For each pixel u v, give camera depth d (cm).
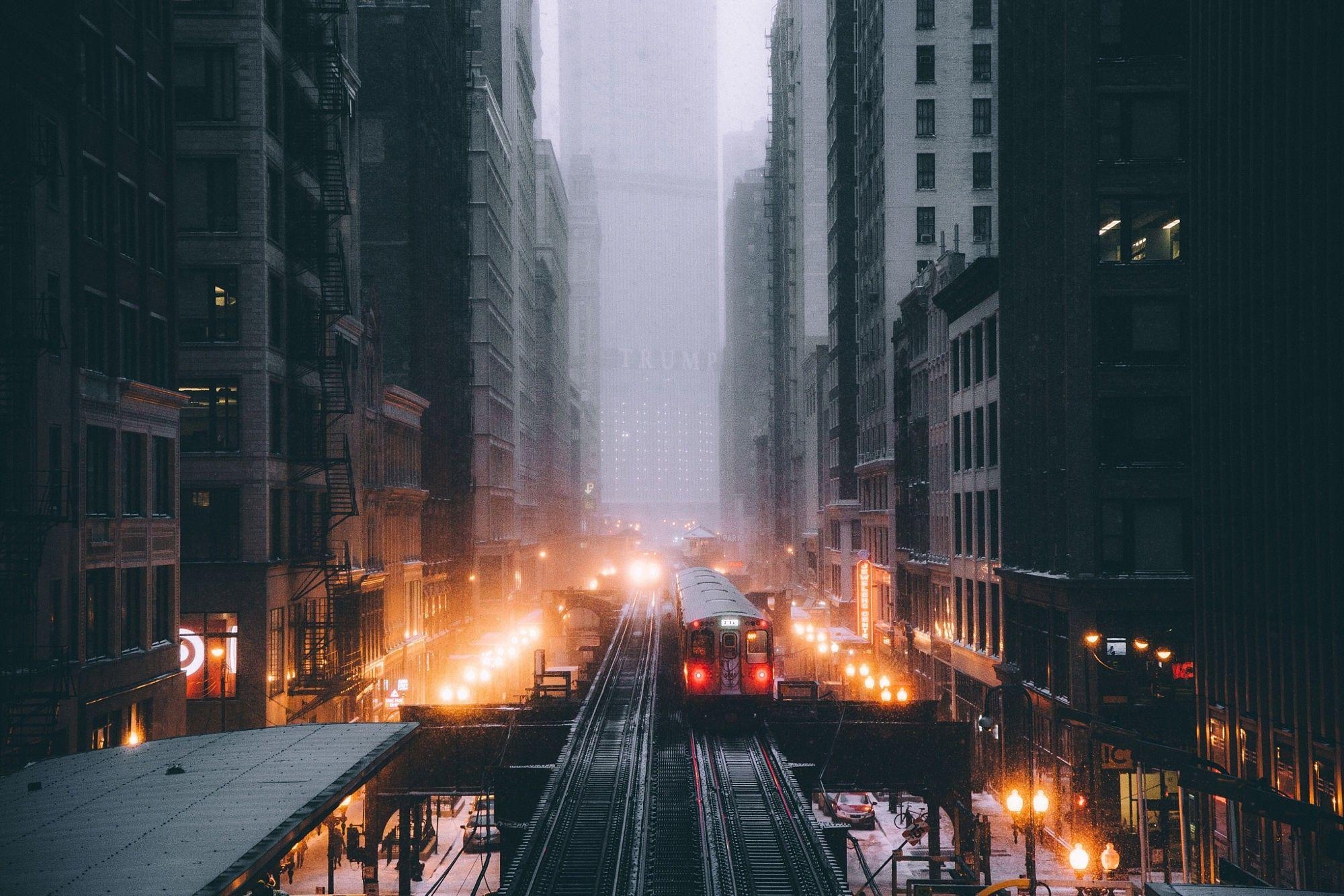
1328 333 3039
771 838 3394
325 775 2223
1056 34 4994
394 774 4656
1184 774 3325
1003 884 3161
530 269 14038
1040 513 5169
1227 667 3659
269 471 5003
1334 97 3028
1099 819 4397
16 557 3150
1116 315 4703
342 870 4606
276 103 5197
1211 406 3816
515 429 12569
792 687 5262
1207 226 3866
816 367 13288
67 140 3509
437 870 4641
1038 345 5222
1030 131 5297
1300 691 3192
